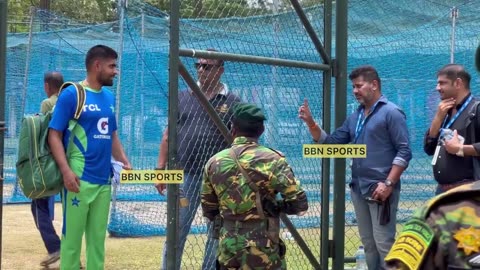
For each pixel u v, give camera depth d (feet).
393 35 53.93
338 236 33.32
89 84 32.76
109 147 33.14
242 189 24.84
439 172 31.01
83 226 32.40
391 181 32.07
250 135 25.77
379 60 54.34
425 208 10.24
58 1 160.35
